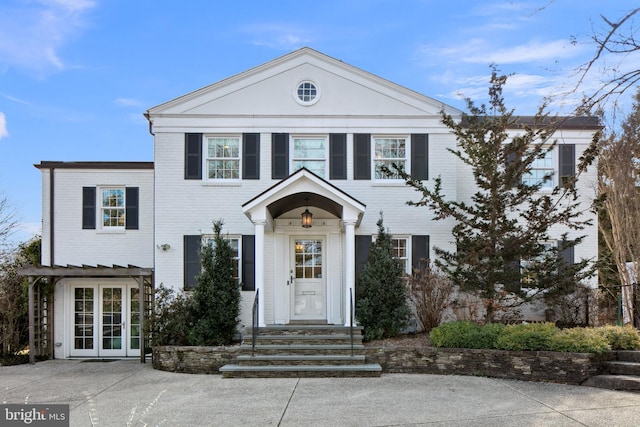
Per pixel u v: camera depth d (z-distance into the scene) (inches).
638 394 341.1
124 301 622.8
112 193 632.4
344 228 559.8
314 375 416.2
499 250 488.7
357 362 432.1
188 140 578.2
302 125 580.4
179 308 508.1
